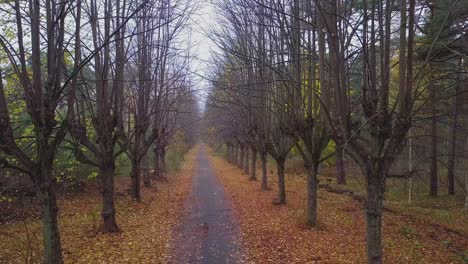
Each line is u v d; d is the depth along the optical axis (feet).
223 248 36.22
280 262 31.60
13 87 44.01
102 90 40.60
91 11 37.35
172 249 35.91
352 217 50.98
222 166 155.02
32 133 42.24
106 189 41.29
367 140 23.91
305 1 39.52
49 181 23.71
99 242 37.09
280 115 55.16
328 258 32.48
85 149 57.62
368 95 23.26
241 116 93.20
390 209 61.57
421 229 46.98
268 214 52.65
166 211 56.18
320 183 94.73
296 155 145.38
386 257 34.19
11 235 39.11
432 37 31.94
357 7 29.78
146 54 56.90
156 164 95.86
